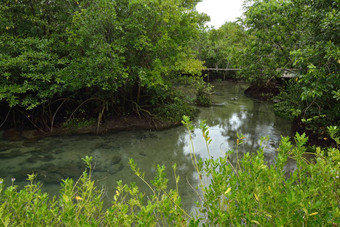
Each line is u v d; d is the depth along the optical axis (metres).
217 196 1.58
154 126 8.74
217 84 23.12
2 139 6.99
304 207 1.21
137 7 7.57
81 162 5.69
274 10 7.44
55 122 8.12
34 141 6.99
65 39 8.14
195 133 8.12
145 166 5.53
